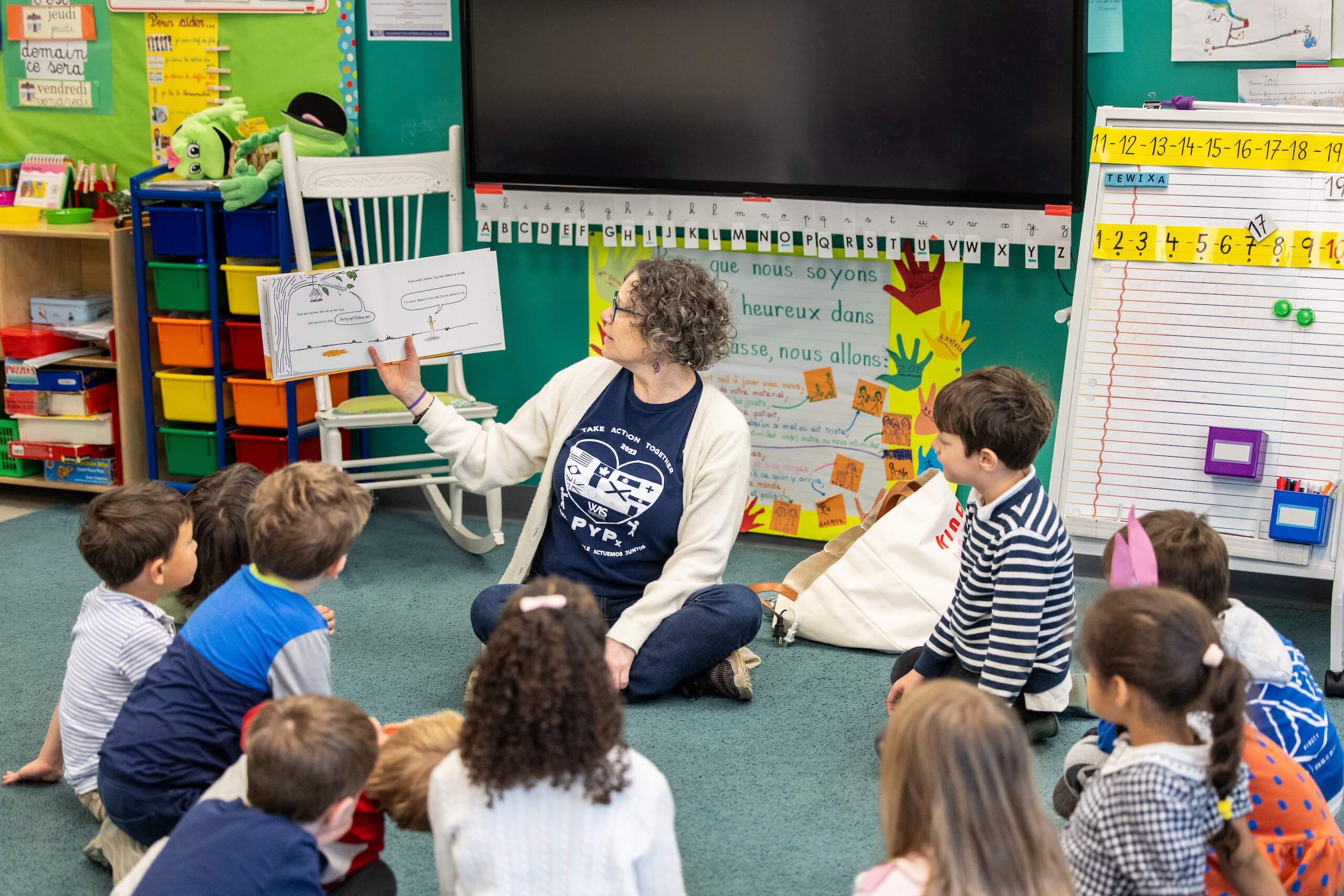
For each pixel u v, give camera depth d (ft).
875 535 9.73
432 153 11.70
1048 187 10.12
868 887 4.30
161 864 4.84
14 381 12.62
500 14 11.13
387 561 11.50
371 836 5.59
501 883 4.62
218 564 7.43
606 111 11.15
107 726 6.85
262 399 11.86
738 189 11.03
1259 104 9.23
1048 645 7.68
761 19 10.50
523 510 12.66
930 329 11.14
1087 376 9.73
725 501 8.64
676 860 4.88
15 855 6.88
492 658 4.61
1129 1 10.12
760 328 11.60
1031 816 4.25
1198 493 9.53
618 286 11.93
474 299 9.62
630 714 8.54
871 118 10.45
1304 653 9.60
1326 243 9.07
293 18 12.16
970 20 9.94
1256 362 9.31
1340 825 6.89
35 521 12.53
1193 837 4.60
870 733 8.32
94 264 13.51
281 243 11.43
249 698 6.05
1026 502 7.43
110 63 12.84
